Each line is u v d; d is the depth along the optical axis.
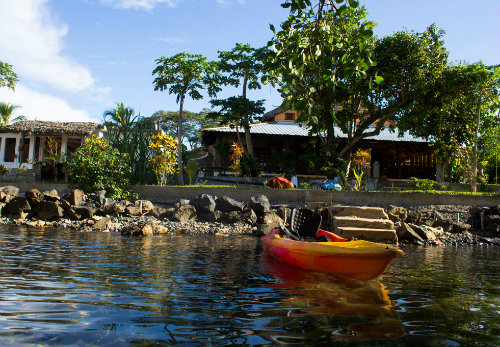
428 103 20.52
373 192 15.05
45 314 3.41
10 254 6.52
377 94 20.56
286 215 13.55
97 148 16.14
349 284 5.22
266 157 29.12
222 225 12.50
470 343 2.99
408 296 4.61
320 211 12.98
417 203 14.98
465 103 20.73
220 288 4.70
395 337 3.08
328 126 21.55
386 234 10.98
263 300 4.20
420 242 11.24
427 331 3.26
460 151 21.72
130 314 3.50
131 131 19.88
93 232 10.49
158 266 6.02
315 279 5.48
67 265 5.76
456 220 13.84
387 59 18.84
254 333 3.08
